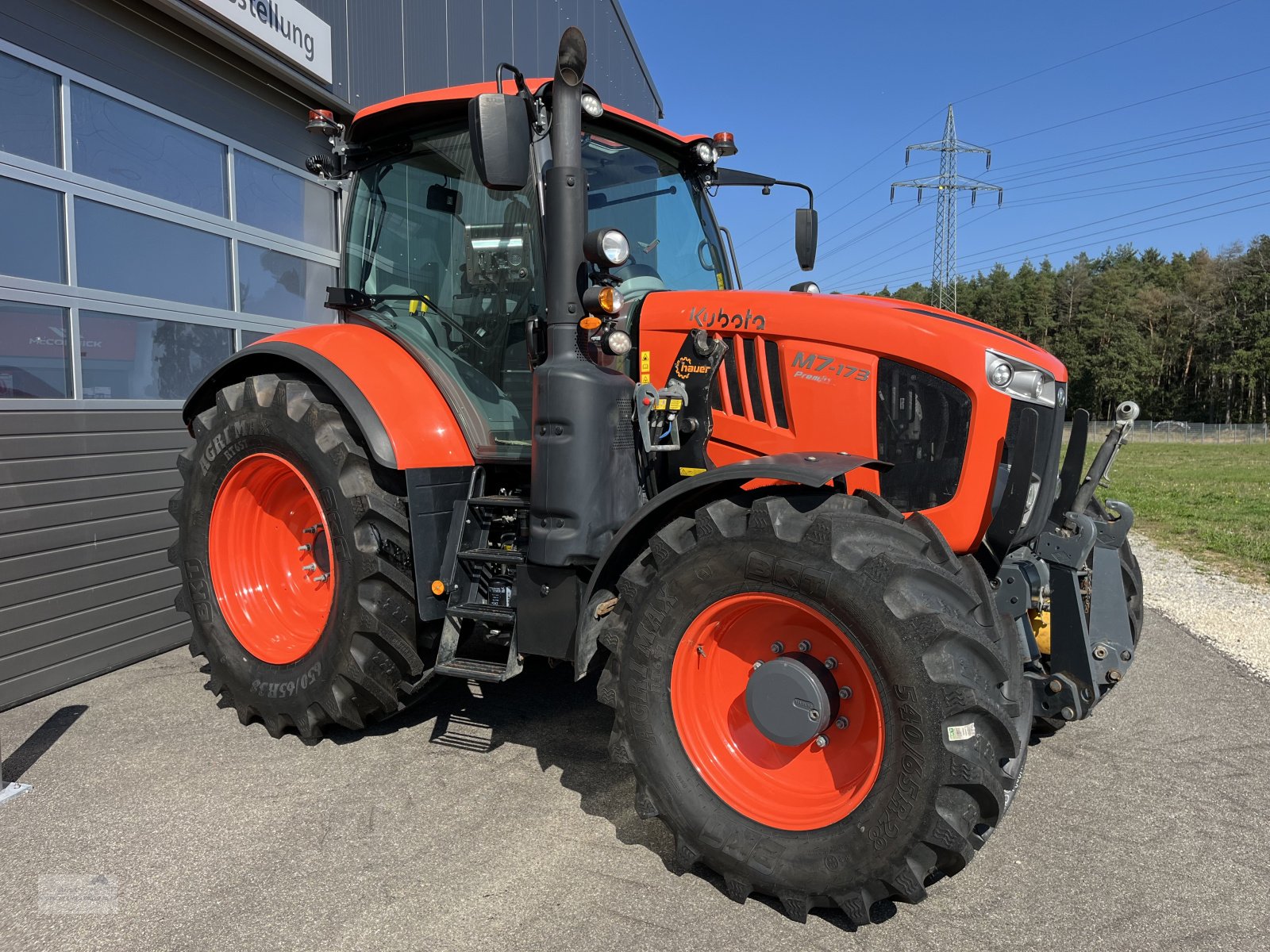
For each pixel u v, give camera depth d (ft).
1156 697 12.75
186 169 14.85
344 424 10.53
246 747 10.64
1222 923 7.15
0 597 11.70
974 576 7.98
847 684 7.59
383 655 10.11
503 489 10.84
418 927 7.02
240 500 11.53
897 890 6.84
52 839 8.37
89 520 13.02
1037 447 9.00
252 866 7.91
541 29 28.19
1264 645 15.52
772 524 7.38
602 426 8.84
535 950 6.73
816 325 9.18
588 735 11.07
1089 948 6.82
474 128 7.90
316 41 16.87
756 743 8.14
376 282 11.93
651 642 7.89
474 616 9.75
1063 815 9.11
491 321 10.69
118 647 13.57
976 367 8.52
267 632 11.38
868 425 8.94
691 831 7.65
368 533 10.01
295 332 11.64
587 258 8.73
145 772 9.89
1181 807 9.30
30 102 12.00
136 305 13.79
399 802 9.19
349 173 12.23
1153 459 79.66
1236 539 26.45
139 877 7.73
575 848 8.31
